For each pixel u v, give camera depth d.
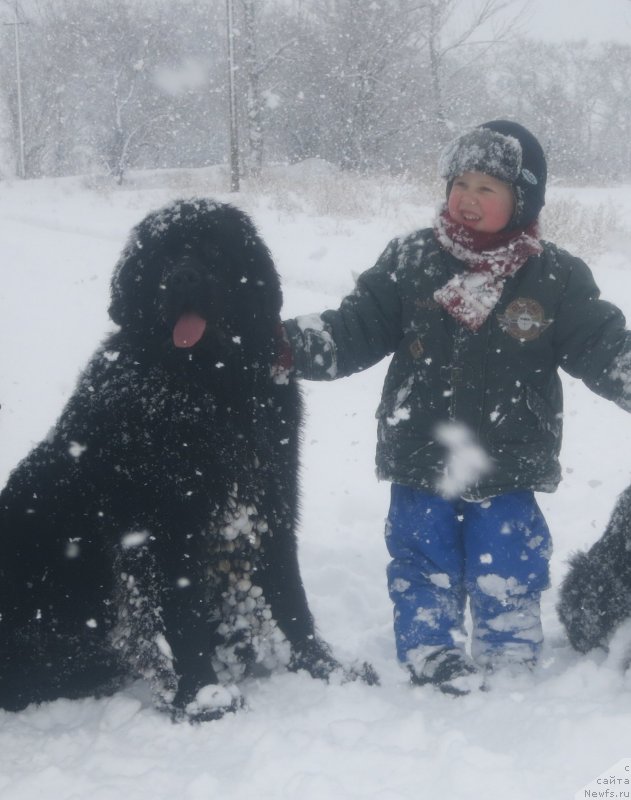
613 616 3.21
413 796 2.28
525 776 2.29
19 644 3.24
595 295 3.18
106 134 34.78
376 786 2.35
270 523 3.24
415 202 17.50
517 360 3.15
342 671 3.31
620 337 3.09
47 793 2.53
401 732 2.63
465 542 3.25
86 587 3.21
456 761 2.35
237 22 29.98
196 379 3.08
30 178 38.41
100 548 3.17
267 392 3.25
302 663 3.37
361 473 5.62
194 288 2.98
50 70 37.44
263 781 2.43
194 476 3.03
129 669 3.42
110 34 34.88
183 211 3.15
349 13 28.20
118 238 15.66
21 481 3.31
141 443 3.01
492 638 3.21
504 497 3.19
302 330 3.23
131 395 3.05
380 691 3.14
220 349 3.10
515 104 36.06
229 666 3.35
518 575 3.17
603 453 5.83
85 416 3.12
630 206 17.73
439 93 28.77
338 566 4.39
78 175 35.75
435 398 3.20
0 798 2.52
